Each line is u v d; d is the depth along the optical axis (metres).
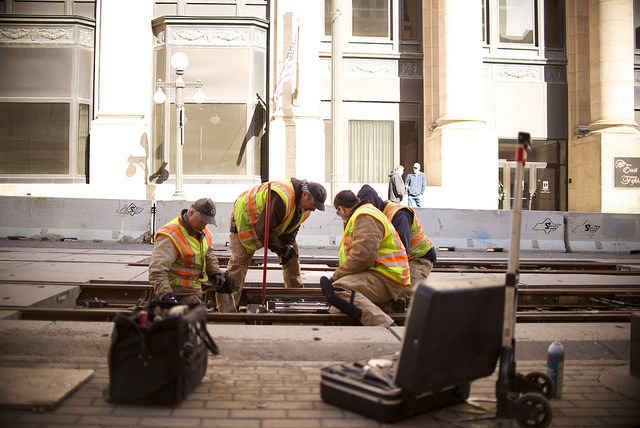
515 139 19.09
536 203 19.27
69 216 12.20
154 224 12.30
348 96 18.39
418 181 15.76
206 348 3.31
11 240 11.98
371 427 2.73
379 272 5.11
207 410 2.90
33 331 4.14
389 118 18.56
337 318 5.16
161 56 17.08
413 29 18.77
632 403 3.20
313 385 3.36
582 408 3.11
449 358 2.78
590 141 18.22
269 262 9.63
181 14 17.41
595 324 4.96
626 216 13.36
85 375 3.31
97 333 4.16
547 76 19.20
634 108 19.23
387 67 18.56
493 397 3.25
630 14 18.14
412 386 2.69
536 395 2.82
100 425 2.67
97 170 16.36
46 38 16.89
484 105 18.94
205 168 17.09
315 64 16.81
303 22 16.72
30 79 16.86
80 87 17.03
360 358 3.94
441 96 17.28
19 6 17.20
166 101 16.86
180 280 5.35
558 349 3.25
